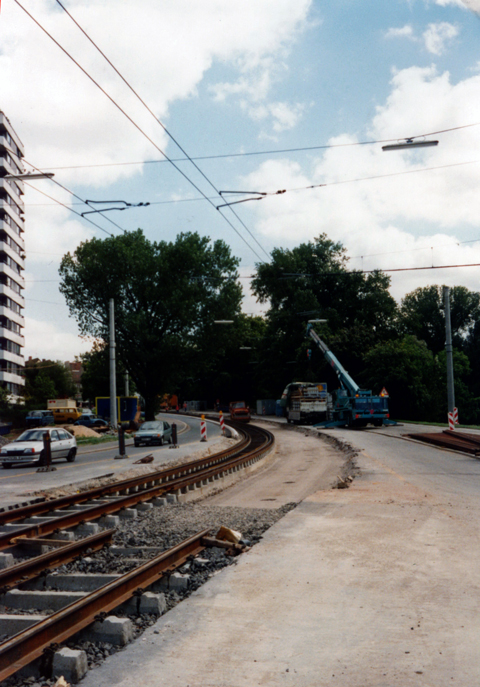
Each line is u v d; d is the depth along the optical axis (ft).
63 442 82.79
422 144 55.06
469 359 293.02
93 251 195.31
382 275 249.34
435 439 94.79
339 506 37.32
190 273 197.88
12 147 264.11
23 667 14.85
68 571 25.18
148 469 70.95
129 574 21.06
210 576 23.08
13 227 271.69
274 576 22.38
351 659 14.96
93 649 16.38
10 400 204.44
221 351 204.23
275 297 248.52
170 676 14.32
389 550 25.71
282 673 14.28
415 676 13.91
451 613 18.06
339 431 137.08
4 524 36.22
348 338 220.23
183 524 37.35
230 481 65.21
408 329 271.69
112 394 140.77
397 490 44.14
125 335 195.72
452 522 31.53
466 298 306.96
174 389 209.15
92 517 38.24
